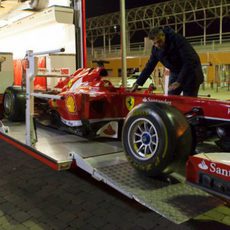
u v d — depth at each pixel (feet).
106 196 13.12
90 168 10.84
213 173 8.43
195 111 11.19
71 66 21.76
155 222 11.00
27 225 10.98
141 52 110.11
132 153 10.55
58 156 11.84
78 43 21.91
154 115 9.80
